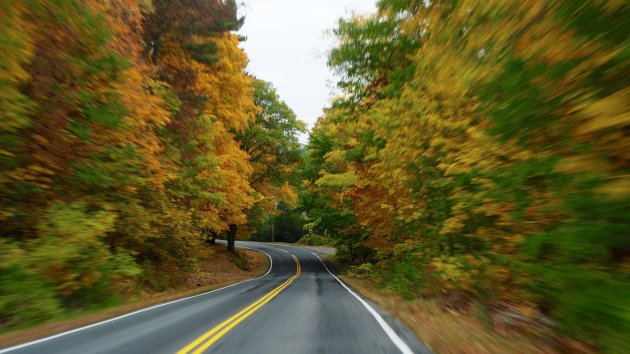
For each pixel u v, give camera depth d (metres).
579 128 4.53
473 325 7.32
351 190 17.83
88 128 11.77
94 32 11.01
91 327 7.71
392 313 8.92
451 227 9.83
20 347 6.13
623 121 3.89
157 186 15.57
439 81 8.43
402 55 12.07
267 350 5.58
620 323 4.57
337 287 17.22
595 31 4.09
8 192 9.99
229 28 21.48
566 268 5.55
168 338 6.48
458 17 6.97
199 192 19.41
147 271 16.67
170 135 17.86
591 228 4.87
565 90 4.56
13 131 9.30
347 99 15.29
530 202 6.41
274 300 11.60
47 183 11.42
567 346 5.27
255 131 34.97
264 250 57.84
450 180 9.53
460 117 8.69
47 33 10.23
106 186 12.62
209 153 20.81
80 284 10.87
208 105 22.62
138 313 9.43
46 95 10.77
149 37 19.38
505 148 6.18
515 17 5.08
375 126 14.09
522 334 6.28
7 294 8.59
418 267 13.57
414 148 11.47
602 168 4.51
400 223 14.27
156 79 17.88
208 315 8.84
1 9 8.20
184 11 19.61
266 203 39.28
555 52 4.42
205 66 22.48
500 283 8.04
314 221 30.67
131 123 12.85
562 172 4.98
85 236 10.58
